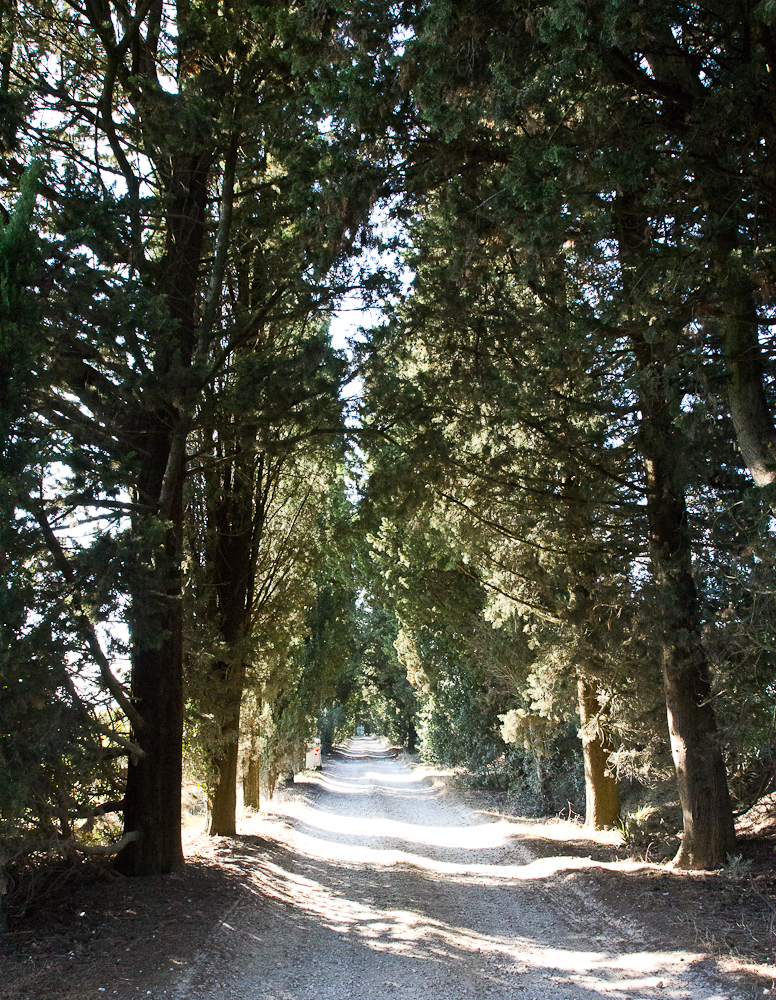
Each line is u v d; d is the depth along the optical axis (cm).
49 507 747
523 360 983
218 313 1095
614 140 702
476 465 1102
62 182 822
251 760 1873
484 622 1911
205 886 938
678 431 940
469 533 1252
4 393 696
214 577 1383
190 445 1237
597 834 1431
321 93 768
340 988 642
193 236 1123
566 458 1014
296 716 2492
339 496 1582
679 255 721
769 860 938
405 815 2091
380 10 753
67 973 603
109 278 766
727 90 662
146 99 954
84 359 859
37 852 782
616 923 820
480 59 709
